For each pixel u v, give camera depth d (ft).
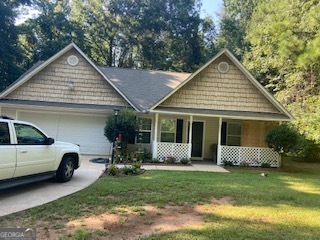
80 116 48.67
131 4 126.00
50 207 17.65
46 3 105.40
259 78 80.43
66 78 48.57
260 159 44.29
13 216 15.93
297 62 37.55
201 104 45.11
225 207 19.47
